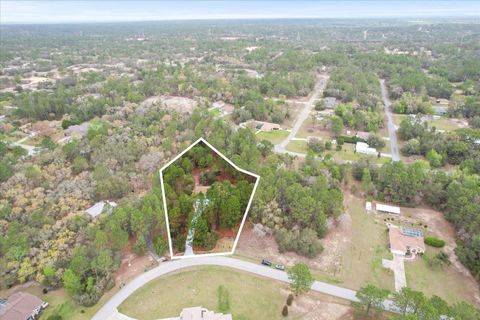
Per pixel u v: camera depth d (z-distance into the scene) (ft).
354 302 180.24
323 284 199.82
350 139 396.57
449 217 254.68
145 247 217.77
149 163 299.58
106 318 176.86
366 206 273.95
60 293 193.06
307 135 417.69
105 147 322.14
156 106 463.01
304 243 220.84
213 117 430.61
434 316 152.76
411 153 362.12
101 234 204.54
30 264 198.39
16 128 419.95
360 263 216.74
